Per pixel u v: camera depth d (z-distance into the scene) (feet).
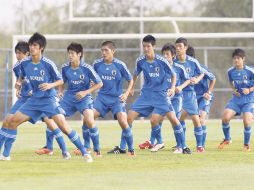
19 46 150.10
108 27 397.39
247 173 122.31
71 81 151.33
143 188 104.78
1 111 337.72
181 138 160.04
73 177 115.96
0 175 118.21
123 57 338.13
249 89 169.68
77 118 338.13
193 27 401.08
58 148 174.29
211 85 178.09
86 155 139.54
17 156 150.92
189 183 110.32
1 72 347.97
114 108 156.46
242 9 318.24
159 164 135.74
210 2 346.95
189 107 166.61
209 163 138.10
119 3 348.18
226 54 345.10
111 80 156.46
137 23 393.91
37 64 136.36
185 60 169.37
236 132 240.32
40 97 137.18
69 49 149.79
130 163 137.08
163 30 400.67
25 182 110.11
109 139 211.00
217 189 104.78
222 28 399.03
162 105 158.40
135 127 269.64
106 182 110.42
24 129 259.19
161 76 157.07
